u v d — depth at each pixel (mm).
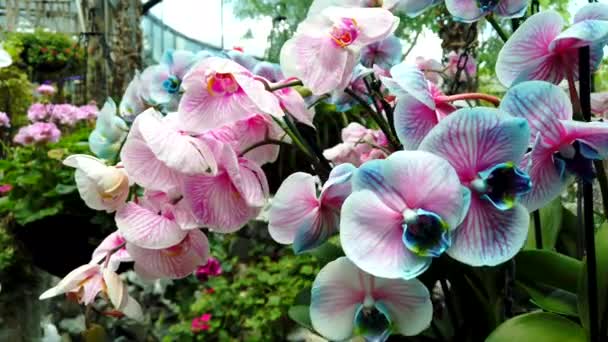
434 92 448
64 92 5148
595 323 409
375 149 641
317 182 549
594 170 393
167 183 460
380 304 403
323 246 569
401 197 357
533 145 346
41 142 2279
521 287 500
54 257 1790
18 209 1891
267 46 2264
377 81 575
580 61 383
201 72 446
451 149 359
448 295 493
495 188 347
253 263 2354
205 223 457
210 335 2053
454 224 344
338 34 450
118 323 2029
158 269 516
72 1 6504
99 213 1758
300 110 508
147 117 430
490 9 444
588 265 403
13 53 4637
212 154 432
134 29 2758
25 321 2053
